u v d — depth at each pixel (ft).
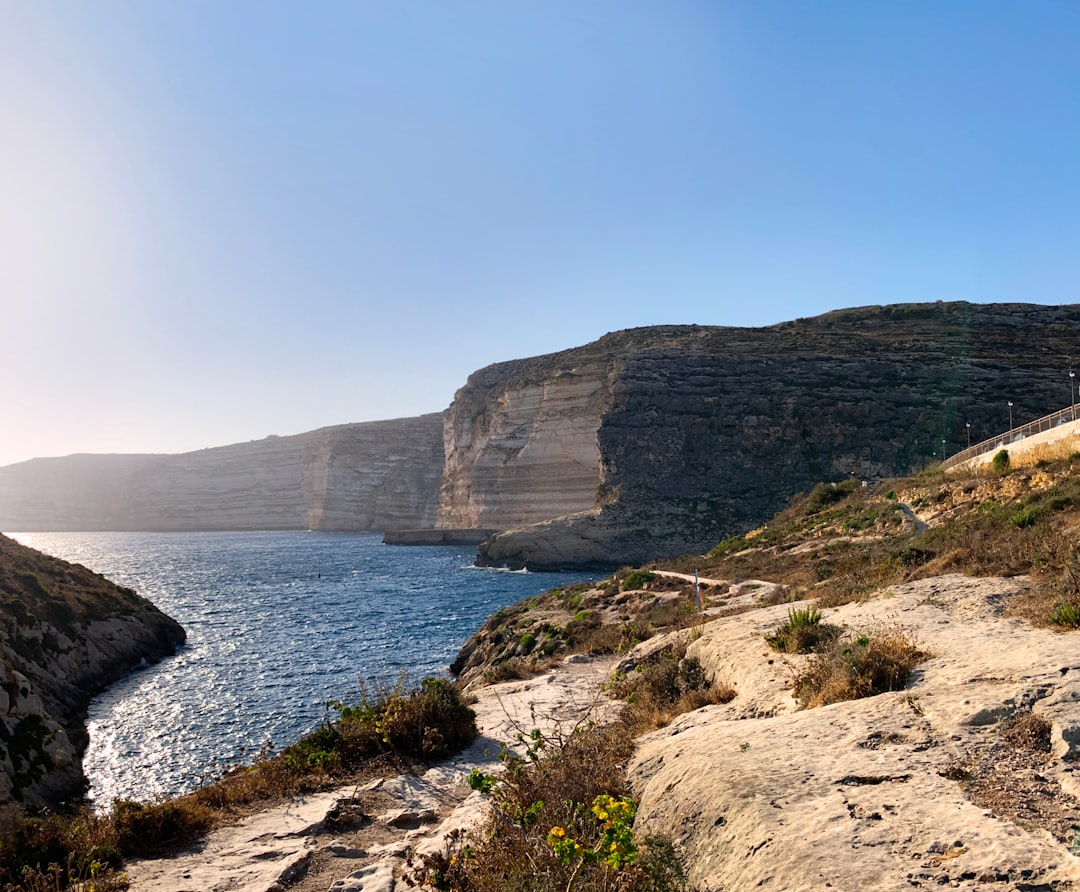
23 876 25.61
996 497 92.53
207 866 26.81
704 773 20.18
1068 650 24.23
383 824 30.48
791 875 13.93
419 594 216.95
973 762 17.74
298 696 100.37
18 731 66.28
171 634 138.72
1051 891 12.09
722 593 96.68
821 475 289.53
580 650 79.56
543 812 23.11
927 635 31.48
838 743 20.74
